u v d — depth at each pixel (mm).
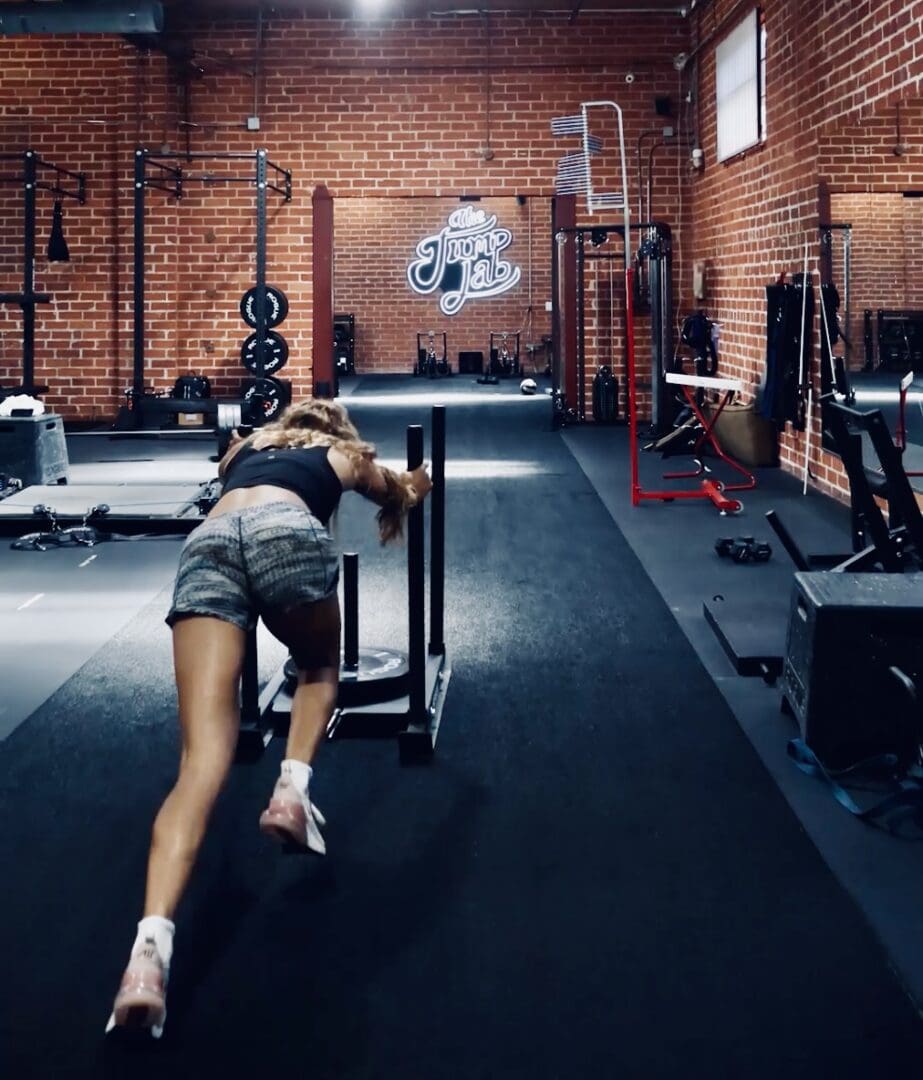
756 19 8875
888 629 3203
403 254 18391
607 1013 2191
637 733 3633
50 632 4723
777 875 2738
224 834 2953
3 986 2287
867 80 6688
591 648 4473
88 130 11352
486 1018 2176
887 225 7395
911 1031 2135
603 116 11352
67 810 3107
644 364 11750
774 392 8148
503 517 7020
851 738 3232
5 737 3619
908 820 3018
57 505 6797
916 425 6871
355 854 2844
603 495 7734
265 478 2637
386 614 4926
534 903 2609
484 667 4254
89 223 11461
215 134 11344
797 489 7930
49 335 11602
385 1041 2105
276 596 2465
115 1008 1968
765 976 2316
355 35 11219
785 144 8320
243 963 2361
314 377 11578
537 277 18281
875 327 7449
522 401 13852
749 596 5117
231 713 2334
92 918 2549
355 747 3521
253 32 11211
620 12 11227
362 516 6984
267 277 11523
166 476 8266
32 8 9594
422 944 2436
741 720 3736
